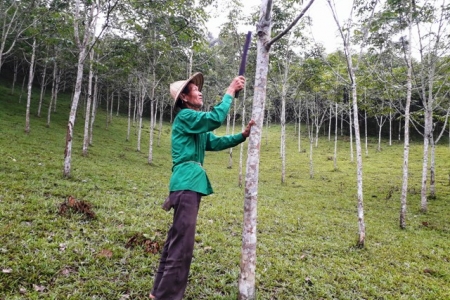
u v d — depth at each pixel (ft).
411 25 40.75
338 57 54.13
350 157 119.14
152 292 10.48
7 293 12.37
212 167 92.43
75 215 23.06
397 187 72.49
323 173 91.20
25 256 15.37
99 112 157.69
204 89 125.80
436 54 47.85
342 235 31.63
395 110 52.37
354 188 70.49
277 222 33.19
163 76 80.74
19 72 154.20
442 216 48.60
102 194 32.58
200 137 10.66
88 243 18.62
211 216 31.32
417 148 130.21
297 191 62.75
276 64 76.69
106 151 81.41
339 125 187.01
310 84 68.59
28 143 62.90
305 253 24.03
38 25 50.88
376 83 49.21
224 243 22.72
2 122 80.23
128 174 50.96
